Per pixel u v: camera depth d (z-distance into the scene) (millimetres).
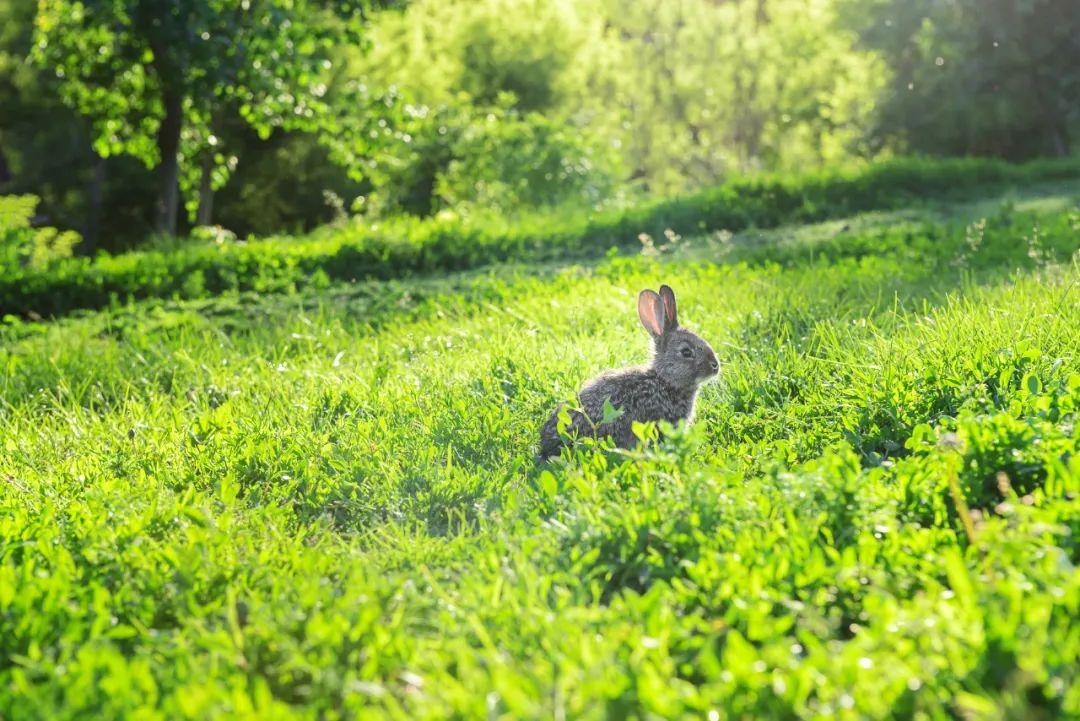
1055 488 5027
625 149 43594
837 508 5062
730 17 45938
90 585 4965
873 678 3494
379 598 4695
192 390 10352
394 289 16484
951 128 34375
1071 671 3404
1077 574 3850
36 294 17688
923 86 34781
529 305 13023
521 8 37906
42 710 3576
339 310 15258
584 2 45219
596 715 3330
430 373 9430
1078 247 14062
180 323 15055
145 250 24547
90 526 5887
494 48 37375
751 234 19688
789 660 3619
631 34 49031
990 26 33031
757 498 5387
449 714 3547
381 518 6543
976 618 3764
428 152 30500
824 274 13766
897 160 25188
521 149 27906
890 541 4785
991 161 25219
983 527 4453
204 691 3637
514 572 4949
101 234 43688
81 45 28641
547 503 5918
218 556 5438
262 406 9047
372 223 26047
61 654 4273
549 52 37688
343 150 30922
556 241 19672
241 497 7090
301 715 3623
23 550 5652
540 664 3814
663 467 5840
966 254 14016
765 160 46188
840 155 41719
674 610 4426
